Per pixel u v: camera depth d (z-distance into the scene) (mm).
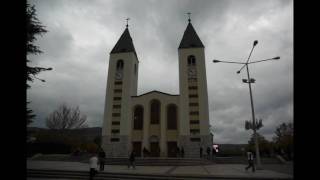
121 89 51156
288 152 37688
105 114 49906
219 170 24188
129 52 53531
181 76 50375
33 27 19281
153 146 48125
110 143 47938
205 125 46438
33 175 19391
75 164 30141
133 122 50125
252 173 20906
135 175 18891
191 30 54750
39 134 60438
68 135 64938
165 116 49062
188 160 33031
